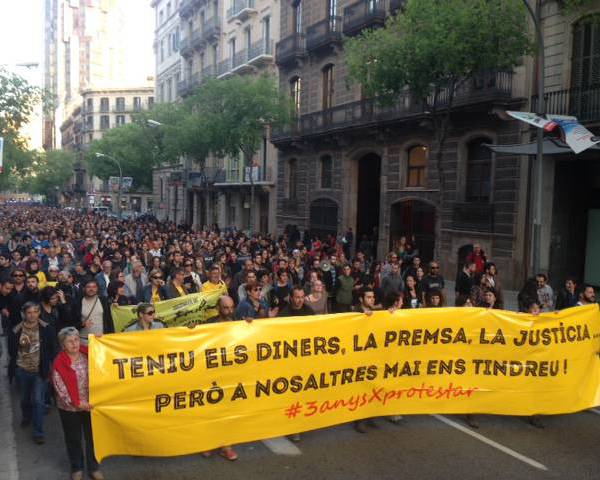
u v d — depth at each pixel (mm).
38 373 6727
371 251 23969
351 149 26203
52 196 126750
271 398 6348
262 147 35469
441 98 19891
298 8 31266
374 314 6832
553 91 16938
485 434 7020
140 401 5770
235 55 39375
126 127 53062
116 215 57719
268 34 35500
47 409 7672
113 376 5656
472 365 7152
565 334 7441
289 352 6414
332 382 6629
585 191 18297
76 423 5660
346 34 25344
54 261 14438
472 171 20234
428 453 6422
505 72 17891
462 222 20062
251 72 37000
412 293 10875
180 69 52969
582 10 16156
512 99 18031
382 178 24391
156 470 5992
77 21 143625
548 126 11109
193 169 48375
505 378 7223
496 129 18781
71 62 142500
